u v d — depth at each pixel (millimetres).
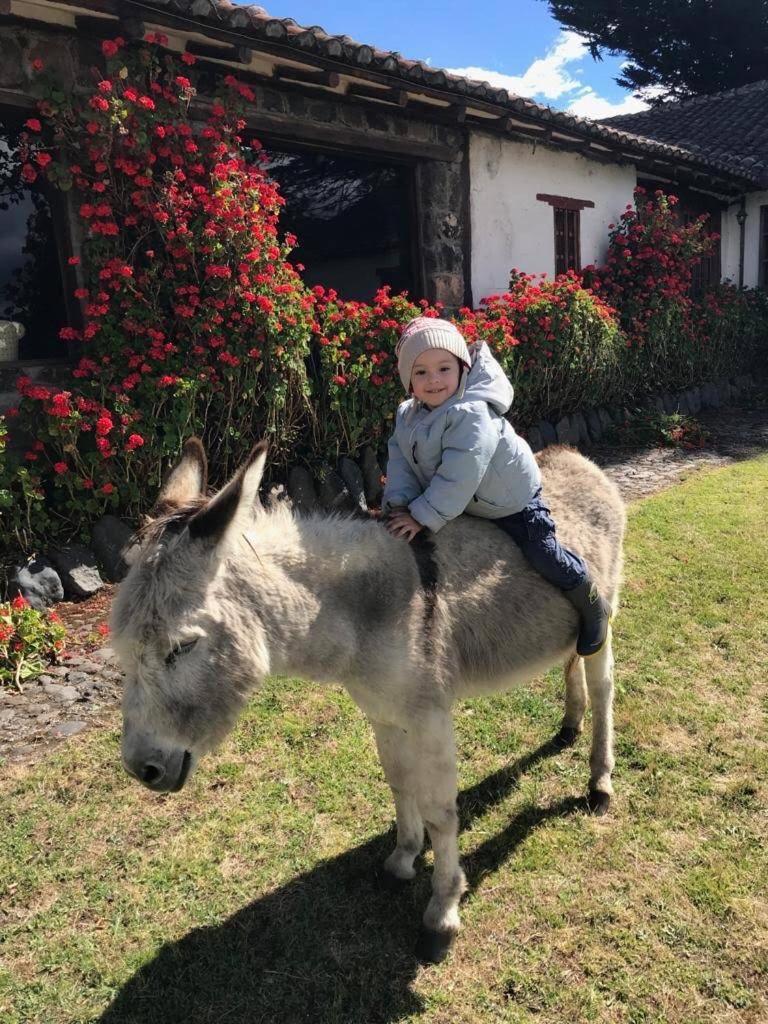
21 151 5492
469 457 2365
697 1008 2279
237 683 2025
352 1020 2295
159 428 5785
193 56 6293
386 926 2635
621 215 12086
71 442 5285
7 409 5742
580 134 9992
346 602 2270
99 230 5523
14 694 4102
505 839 3010
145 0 5293
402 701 2352
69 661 4418
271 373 6246
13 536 5242
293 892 2779
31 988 2424
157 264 5754
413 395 2594
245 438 6324
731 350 12867
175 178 5805
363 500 6949
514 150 10047
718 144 16719
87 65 5863
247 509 1981
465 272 9656
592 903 2674
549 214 10781
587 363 9484
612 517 3199
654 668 4215
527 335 8648
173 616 1905
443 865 2490
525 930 2586
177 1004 2363
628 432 9883
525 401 8781
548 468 3279
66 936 2611
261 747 3619
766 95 18469
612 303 10977
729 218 15531
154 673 1909
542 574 2705
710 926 2553
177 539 1963
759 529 6293
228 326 5980
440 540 2570
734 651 4359
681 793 3209
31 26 5562
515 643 2709
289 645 2160
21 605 4387
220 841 3031
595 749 3203
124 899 2756
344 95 7707
